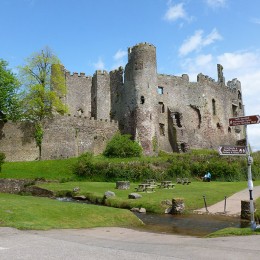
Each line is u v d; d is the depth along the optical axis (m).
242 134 78.62
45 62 53.62
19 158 48.00
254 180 43.25
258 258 9.07
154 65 57.91
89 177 43.22
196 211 22.06
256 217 18.81
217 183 36.94
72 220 16.75
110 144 49.56
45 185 36.12
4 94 50.94
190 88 67.69
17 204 18.19
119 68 62.97
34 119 50.09
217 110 72.06
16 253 9.66
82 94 62.66
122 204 24.78
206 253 9.85
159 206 23.02
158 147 55.84
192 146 64.94
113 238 13.41
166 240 13.05
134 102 56.00
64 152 49.28
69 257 9.24
